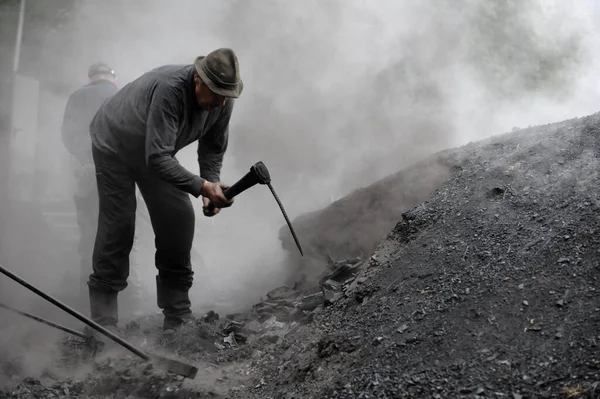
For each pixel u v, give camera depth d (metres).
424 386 2.52
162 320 5.23
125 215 4.46
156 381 3.50
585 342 2.41
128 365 3.66
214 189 3.81
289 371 3.29
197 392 3.38
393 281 3.45
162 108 3.88
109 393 3.51
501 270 3.05
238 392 3.34
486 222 3.49
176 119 3.94
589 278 2.73
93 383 3.56
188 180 3.86
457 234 3.52
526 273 2.95
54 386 3.46
